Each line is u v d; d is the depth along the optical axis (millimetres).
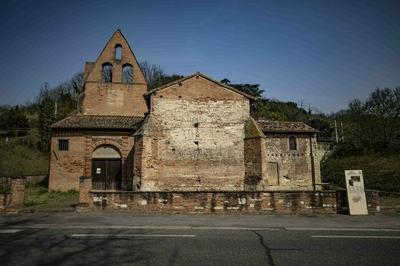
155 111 20625
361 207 13023
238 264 6242
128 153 25531
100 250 7281
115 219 11688
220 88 21609
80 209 13445
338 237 8758
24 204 16672
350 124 44719
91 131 25359
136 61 32031
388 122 36406
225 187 20438
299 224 10812
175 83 21172
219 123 21156
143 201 13453
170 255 6859
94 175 25234
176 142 20500
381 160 32969
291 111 66250
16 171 35562
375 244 7941
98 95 30797
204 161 20531
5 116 57281
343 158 37781
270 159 29734
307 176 29922
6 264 6262
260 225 10586
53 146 25172
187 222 11102
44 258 6664
